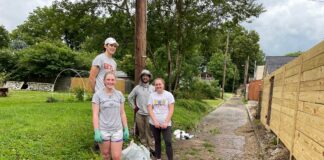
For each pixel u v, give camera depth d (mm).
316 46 5406
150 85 7410
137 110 7312
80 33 16406
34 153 5445
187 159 7367
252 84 39031
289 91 7820
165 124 6117
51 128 7609
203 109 20891
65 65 39094
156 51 19359
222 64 64250
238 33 20094
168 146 6164
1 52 41062
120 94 4734
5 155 5113
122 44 16578
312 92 5438
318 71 5156
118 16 15477
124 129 4734
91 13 15328
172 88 19969
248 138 10930
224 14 16688
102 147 4598
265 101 13703
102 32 16031
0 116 9250
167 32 16969
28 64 39219
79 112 11164
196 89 27031
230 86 71500
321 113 4758
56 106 13242
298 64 6969
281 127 8594
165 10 16859
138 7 8648
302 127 5961
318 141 4824
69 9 15031
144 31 8703
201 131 12195
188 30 17203
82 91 19828
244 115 20062
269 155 8062
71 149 5992
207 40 18703
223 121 16234
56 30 16141
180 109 16766
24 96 25047
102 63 5758
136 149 5113
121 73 38031
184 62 21812
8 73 39438
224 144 9586
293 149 6684
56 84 39594
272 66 30969
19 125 7762
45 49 39312
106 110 4543
